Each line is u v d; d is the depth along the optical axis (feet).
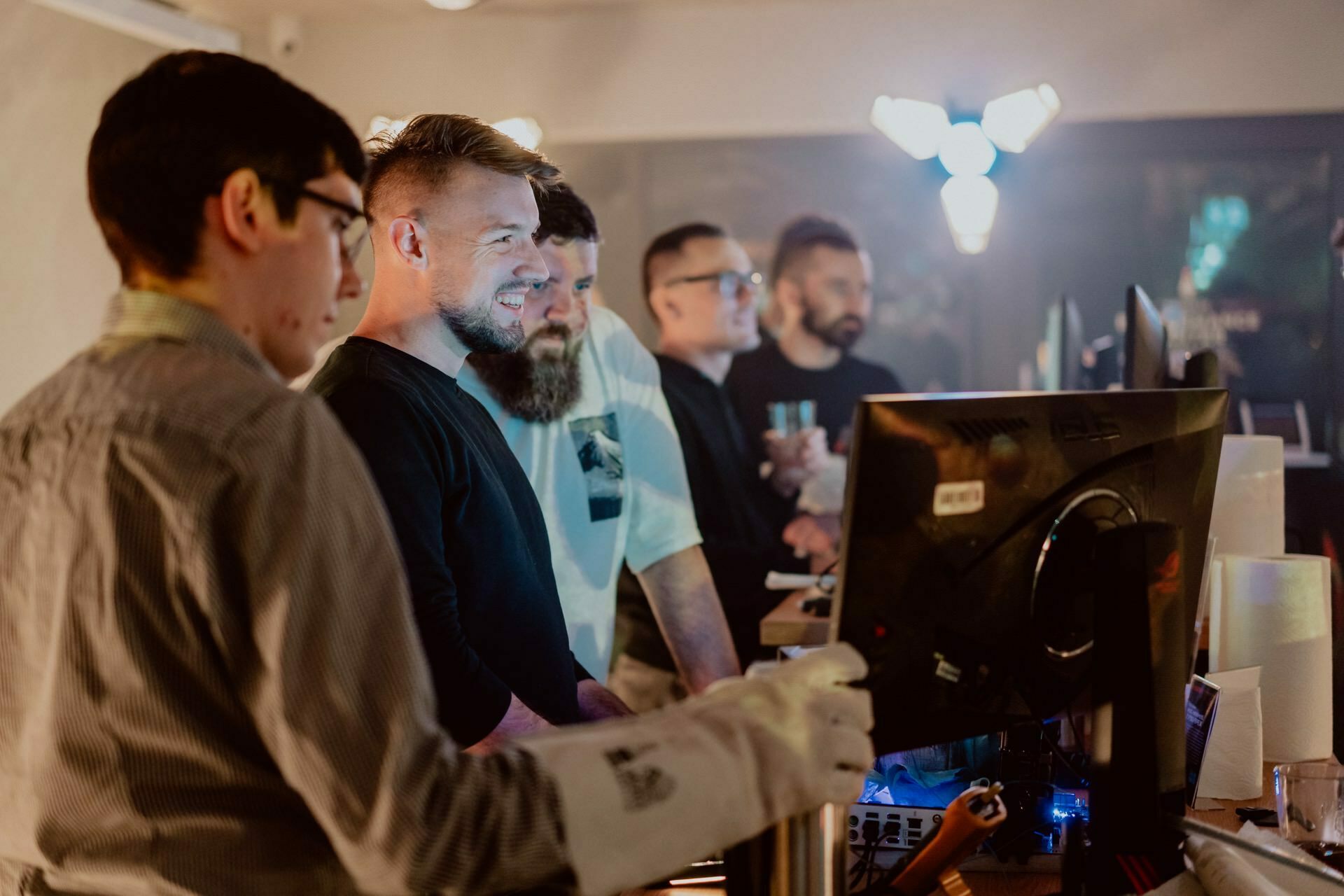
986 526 3.54
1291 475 15.24
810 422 15.44
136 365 2.75
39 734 2.70
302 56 17.04
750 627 15.35
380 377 4.89
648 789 2.63
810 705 2.98
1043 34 15.66
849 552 3.30
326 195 2.92
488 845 2.48
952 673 3.60
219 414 2.58
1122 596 3.72
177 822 2.63
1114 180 15.67
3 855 2.89
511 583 5.21
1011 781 4.36
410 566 4.59
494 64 16.72
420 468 4.73
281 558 2.49
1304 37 15.11
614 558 7.88
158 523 2.55
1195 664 6.30
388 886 2.47
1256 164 15.34
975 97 15.83
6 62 13.28
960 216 15.08
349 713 2.47
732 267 15.90
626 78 16.53
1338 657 9.82
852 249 16.08
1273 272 15.35
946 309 16.03
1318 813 4.23
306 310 2.95
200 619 2.56
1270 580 5.51
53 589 2.67
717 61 16.34
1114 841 3.76
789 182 16.24
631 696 12.30
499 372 7.25
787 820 3.34
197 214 2.79
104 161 2.81
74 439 2.68
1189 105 15.39
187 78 2.79
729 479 15.61
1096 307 15.79
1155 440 4.01
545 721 4.81
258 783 2.67
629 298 16.58
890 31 15.97
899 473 3.29
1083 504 3.79
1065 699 4.00
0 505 2.83
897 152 16.05
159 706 2.59
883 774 4.58
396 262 5.21
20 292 13.50
